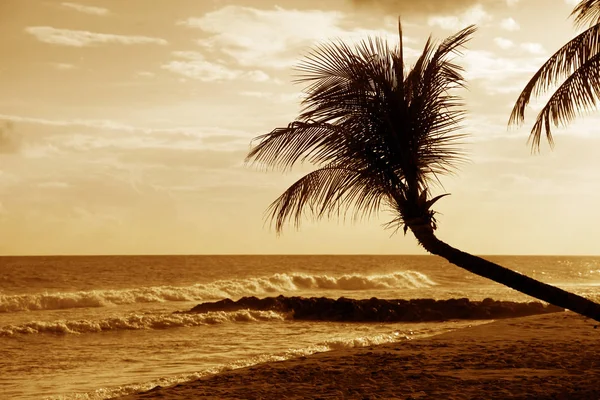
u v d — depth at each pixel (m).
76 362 15.30
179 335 20.39
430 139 7.45
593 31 8.34
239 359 15.43
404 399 8.59
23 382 12.75
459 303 27.84
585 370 10.18
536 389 8.77
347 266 98.06
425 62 7.50
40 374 13.71
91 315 27.50
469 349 13.03
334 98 7.36
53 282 54.03
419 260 137.75
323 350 15.35
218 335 20.38
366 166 7.37
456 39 7.54
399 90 7.37
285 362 12.16
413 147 7.30
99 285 52.12
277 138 7.46
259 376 10.79
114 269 80.75
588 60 8.38
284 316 25.66
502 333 15.75
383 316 25.59
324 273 76.12
